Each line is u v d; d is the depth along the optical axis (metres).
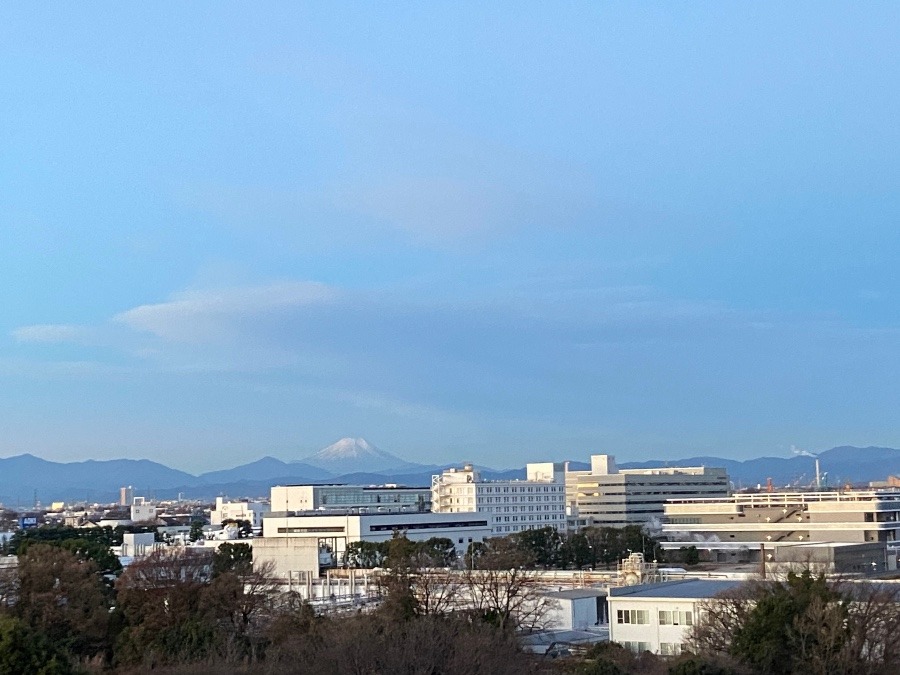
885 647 93.75
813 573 117.94
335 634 103.75
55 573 121.94
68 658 85.00
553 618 150.00
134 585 128.75
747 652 92.38
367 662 96.12
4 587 119.00
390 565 166.12
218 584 126.50
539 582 162.00
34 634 83.69
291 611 124.38
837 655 90.19
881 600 97.69
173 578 132.00
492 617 121.12
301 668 98.00
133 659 107.06
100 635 117.19
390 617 111.12
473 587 140.62
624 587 141.12
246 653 108.25
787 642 92.06
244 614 126.06
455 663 98.50
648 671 104.06
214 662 101.81
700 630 105.44
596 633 142.88
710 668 88.38
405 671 95.75
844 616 92.62
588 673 97.94
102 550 189.25
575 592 160.00
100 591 129.25
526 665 104.94
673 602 125.06
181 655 105.00
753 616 94.81
